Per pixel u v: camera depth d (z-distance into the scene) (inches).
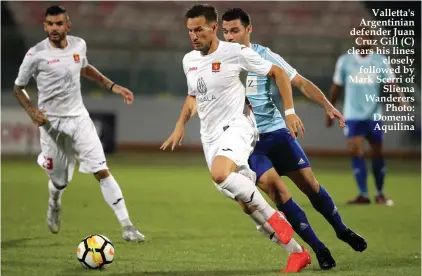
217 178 778.2
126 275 805.9
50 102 1081.4
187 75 839.7
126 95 1160.2
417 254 1005.2
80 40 1099.9
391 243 1109.1
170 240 1101.1
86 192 1819.6
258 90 881.5
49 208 1138.0
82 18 3474.4
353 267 881.5
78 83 1088.2
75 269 844.6
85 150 1080.2
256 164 864.3
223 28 889.5
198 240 1105.4
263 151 873.5
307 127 3137.3
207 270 844.6
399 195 1846.7
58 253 967.6
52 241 1083.9
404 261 941.2
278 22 3555.6
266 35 3376.0
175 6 3580.2
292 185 2097.7
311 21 3567.9
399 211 1518.2
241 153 795.4
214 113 826.2
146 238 1120.2
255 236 1156.5
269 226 818.8
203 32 807.1
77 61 1079.0
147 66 3230.8
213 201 1672.0
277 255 968.3
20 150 2908.5
